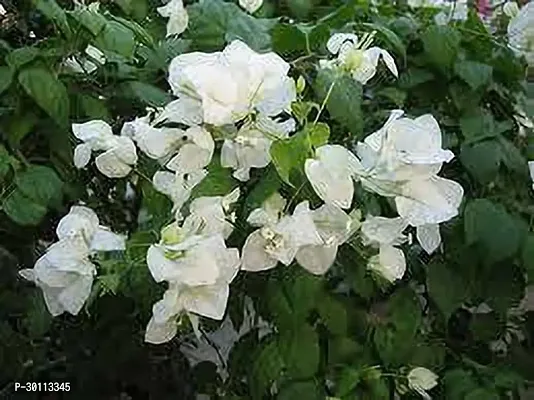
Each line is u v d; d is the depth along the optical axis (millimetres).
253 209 426
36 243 540
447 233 553
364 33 526
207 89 386
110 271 430
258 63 399
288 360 474
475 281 557
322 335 506
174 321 417
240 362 534
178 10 572
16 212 469
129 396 687
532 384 635
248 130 408
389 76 581
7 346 563
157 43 581
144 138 414
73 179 521
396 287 542
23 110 496
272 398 498
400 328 525
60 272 429
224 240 420
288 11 663
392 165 402
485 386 549
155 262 386
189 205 427
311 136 400
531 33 629
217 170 427
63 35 519
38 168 479
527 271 543
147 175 467
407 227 492
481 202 538
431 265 551
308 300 464
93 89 525
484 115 584
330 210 415
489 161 556
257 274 488
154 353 669
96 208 540
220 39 536
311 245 419
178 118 401
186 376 684
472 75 573
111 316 604
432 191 411
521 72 623
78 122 515
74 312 429
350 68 477
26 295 537
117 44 526
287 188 434
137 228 503
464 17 677
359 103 464
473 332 612
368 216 447
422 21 641
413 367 527
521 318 655
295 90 429
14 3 548
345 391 493
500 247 530
